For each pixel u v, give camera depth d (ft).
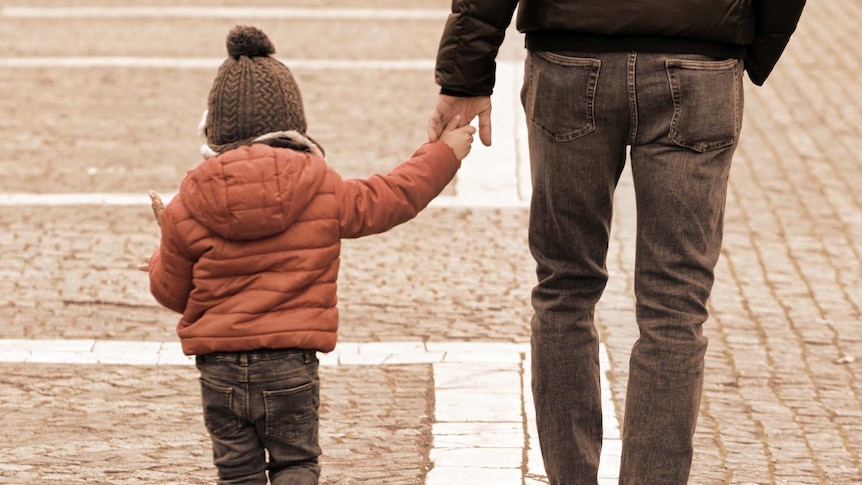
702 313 20.54
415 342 35.63
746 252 43.80
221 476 21.52
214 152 20.84
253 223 19.77
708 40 19.52
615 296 39.34
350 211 20.79
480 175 53.21
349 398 31.48
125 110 62.90
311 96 65.67
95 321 37.29
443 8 91.71
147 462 27.96
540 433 22.27
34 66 71.97
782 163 54.70
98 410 30.86
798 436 29.55
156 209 21.88
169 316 37.88
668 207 20.02
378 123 60.75
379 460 27.94
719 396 31.81
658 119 19.83
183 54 75.51
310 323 20.44
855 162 55.01
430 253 43.86
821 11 91.40
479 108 22.25
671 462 20.59
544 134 20.74
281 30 82.69
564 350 21.71
